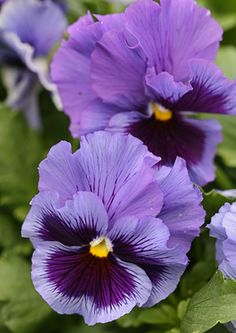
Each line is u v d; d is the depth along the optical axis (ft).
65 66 1.45
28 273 1.63
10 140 1.82
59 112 1.88
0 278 1.61
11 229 1.76
